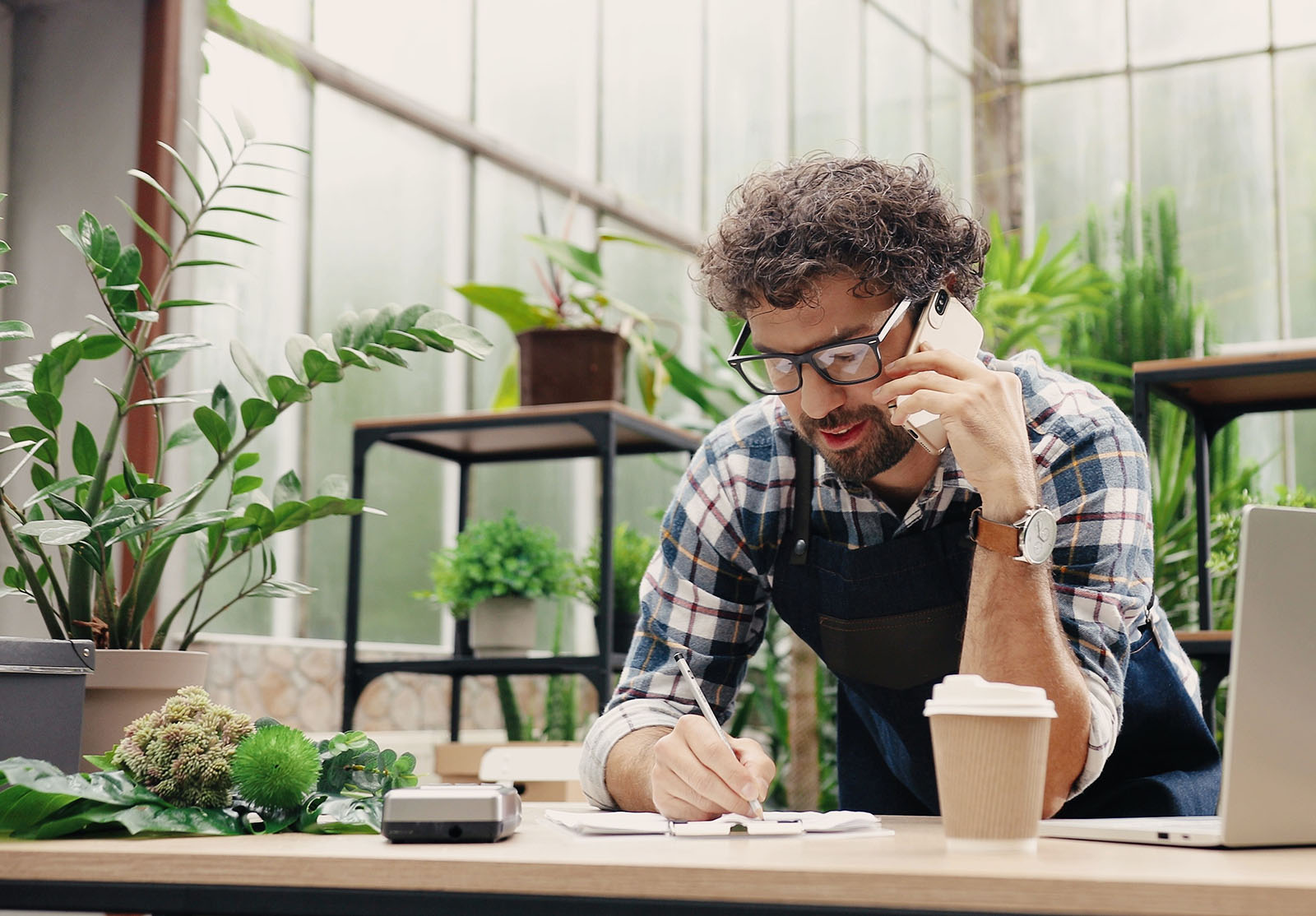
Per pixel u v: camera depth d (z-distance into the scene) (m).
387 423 2.71
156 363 1.53
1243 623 0.84
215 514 1.41
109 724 1.33
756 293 1.29
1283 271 5.48
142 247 2.10
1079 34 6.05
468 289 2.90
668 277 4.95
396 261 3.79
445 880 0.75
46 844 0.88
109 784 0.96
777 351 1.31
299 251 3.43
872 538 1.50
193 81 2.20
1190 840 0.86
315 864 0.78
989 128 6.20
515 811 0.94
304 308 3.44
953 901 0.67
